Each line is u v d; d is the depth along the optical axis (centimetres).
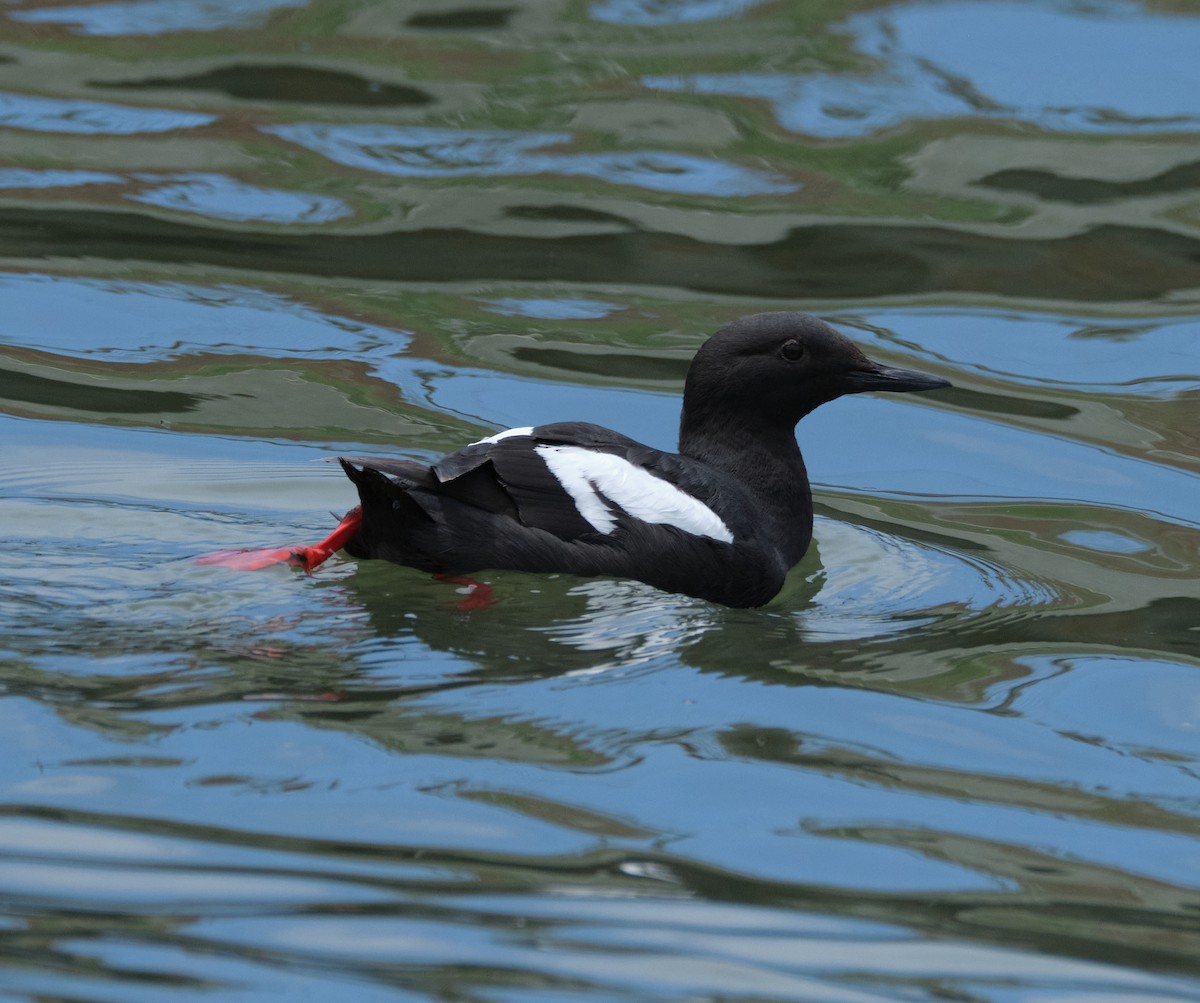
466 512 1123
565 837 845
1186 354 1552
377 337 1527
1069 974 760
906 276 1655
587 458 1165
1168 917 809
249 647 1028
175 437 1357
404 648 1040
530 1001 715
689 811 878
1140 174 1816
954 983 748
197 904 770
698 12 2155
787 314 1256
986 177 1811
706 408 1256
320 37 2075
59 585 1100
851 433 1472
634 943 762
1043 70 2014
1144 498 1348
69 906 762
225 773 881
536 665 1031
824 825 875
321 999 709
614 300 1597
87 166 1769
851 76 2000
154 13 2122
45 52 2008
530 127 1886
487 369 1484
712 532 1165
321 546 1152
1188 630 1135
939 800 906
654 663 1047
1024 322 1595
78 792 855
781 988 737
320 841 826
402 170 1794
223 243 1659
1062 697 1035
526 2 2155
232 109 1897
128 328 1523
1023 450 1422
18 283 1573
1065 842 873
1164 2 2153
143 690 966
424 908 778
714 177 1803
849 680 1045
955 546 1276
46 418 1371
